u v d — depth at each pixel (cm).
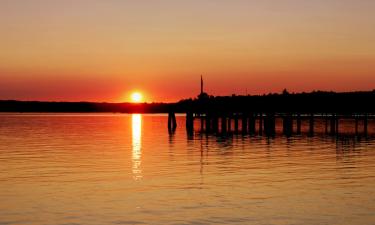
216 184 2738
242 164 3584
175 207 2203
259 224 1934
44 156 4125
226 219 2006
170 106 8644
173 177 2989
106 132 7825
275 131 7969
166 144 5362
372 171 3200
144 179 2914
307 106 10681
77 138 6372
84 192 2523
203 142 5641
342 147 4903
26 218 2027
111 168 3384
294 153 4331
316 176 3000
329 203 2262
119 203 2283
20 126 9938
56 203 2281
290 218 2017
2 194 2472
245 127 7938
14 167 3431
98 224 1944
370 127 9656
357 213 2089
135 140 6012
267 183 2759
